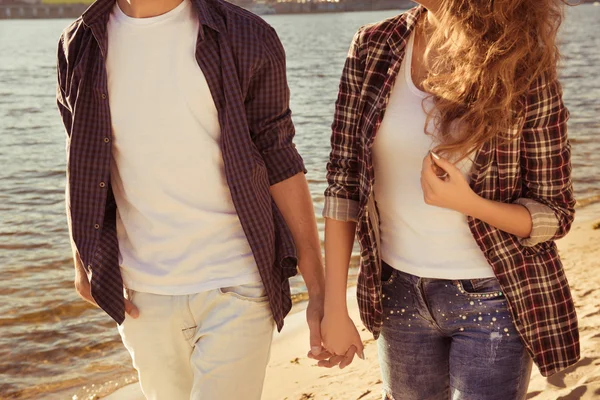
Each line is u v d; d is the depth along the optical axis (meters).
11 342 4.98
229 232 2.19
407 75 2.02
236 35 2.14
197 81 2.10
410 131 1.99
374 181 2.10
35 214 8.80
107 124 2.12
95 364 4.68
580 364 3.84
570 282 5.26
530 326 1.99
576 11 95.94
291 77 26.69
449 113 1.91
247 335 2.19
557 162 1.94
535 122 1.91
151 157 2.12
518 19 1.83
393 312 2.15
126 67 2.11
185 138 2.12
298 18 102.12
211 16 2.13
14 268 6.65
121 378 4.47
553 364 2.02
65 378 4.50
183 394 2.37
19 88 24.56
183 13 2.12
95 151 2.14
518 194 2.02
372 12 115.31
